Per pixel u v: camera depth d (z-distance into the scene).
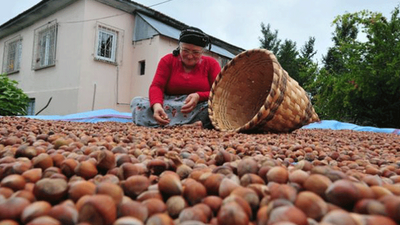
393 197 0.77
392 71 10.27
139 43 10.46
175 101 4.37
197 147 2.07
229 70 4.14
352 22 12.34
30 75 11.83
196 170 1.28
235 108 4.42
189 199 0.95
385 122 11.09
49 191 0.90
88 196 0.86
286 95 3.56
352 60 11.64
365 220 0.69
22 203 0.81
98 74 9.87
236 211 0.75
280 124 3.71
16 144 1.87
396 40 10.95
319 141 3.05
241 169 1.21
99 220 0.74
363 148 2.48
